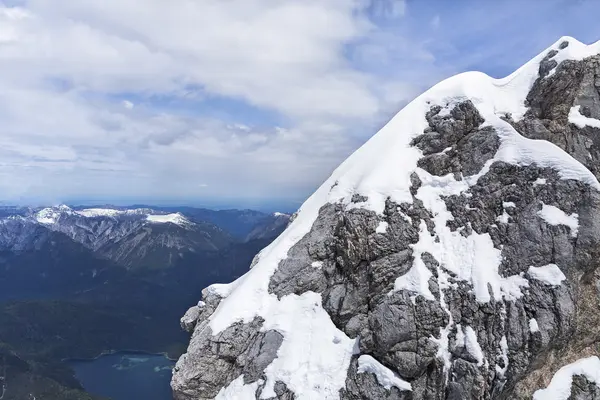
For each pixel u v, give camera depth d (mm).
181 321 49125
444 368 31672
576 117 42969
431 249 37250
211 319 42219
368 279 37812
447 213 39312
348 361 35125
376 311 34844
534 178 37125
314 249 42875
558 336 30328
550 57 45438
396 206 39406
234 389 36281
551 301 31266
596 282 33750
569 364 32312
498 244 35625
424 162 42781
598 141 41625
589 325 32750
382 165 42656
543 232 34188
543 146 38250
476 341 31703
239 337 39188
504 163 39062
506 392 30375
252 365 36781
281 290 41344
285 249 44688
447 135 43125
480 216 37812
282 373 35094
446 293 34594
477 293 33469
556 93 42812
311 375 34750
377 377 32938
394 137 45125
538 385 31016
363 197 40719
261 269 43469
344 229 40062
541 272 32688
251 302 41188
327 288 40312
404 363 32312
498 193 38062
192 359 38844
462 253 36469
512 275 33531
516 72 48156
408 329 33094
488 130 42188
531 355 30062
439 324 33125
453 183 40812
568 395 30703
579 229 33344
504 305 32281
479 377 30219
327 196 47469
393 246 37750
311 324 38250
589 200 34094
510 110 44406
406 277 35875
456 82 46594
